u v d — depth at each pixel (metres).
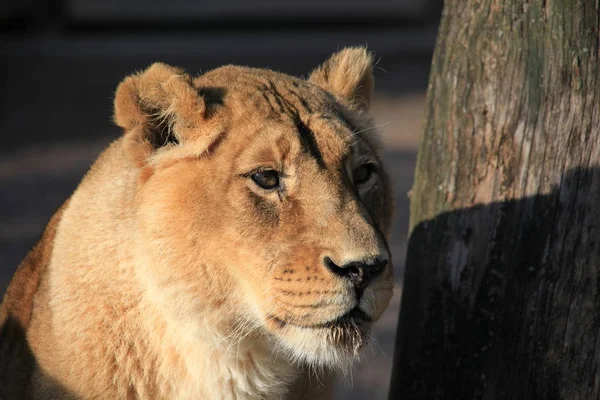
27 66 39.25
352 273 6.50
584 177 6.89
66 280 7.07
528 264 7.05
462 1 7.42
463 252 7.32
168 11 45.53
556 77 6.94
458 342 7.35
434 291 7.48
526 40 7.04
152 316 6.91
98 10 44.81
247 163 6.73
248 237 6.68
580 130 6.90
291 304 6.61
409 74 39.25
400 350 7.79
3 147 29.00
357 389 13.85
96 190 7.32
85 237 7.13
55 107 33.66
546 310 7.00
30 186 24.66
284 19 46.31
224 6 46.06
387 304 6.82
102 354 6.89
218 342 6.93
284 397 7.38
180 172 6.83
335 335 6.62
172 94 6.84
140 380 6.98
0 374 7.43
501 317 7.16
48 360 7.02
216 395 7.11
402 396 7.72
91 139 29.84
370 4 46.69
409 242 7.80
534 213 7.03
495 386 7.21
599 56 6.88
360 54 8.17
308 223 6.64
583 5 6.90
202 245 6.73
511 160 7.11
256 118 6.88
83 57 40.62
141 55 40.78
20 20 44.06
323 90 7.69
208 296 6.80
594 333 6.90
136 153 6.95
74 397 6.89
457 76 7.36
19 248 19.36
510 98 7.09
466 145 7.30
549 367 7.00
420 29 46.72
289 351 7.07
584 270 6.90
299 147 6.75
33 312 7.38
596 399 6.94
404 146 28.88
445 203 7.42
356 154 7.09
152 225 6.79
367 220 6.68
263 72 7.62
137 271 6.86
